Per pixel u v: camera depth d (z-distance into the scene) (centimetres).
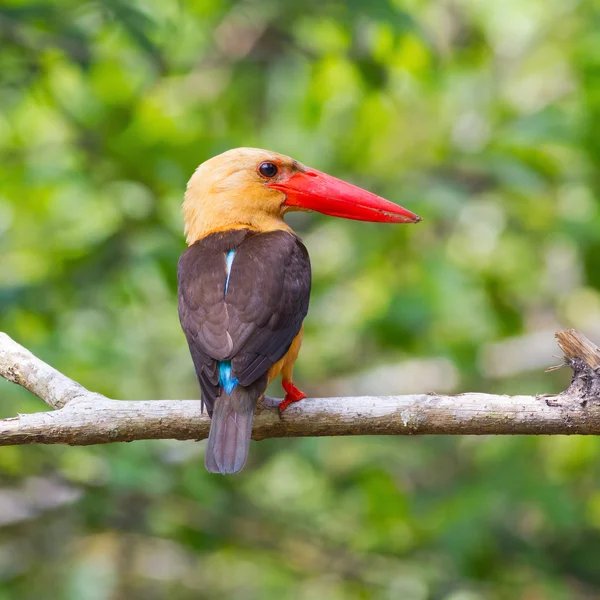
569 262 1540
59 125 1409
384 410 643
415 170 1344
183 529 1288
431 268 1270
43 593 1309
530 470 1254
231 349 677
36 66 1222
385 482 1288
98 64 1317
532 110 1434
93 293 1230
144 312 1416
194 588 1463
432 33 1394
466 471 1366
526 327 1488
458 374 1393
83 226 1382
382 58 1334
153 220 1224
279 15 1270
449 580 1286
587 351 623
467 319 1371
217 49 1512
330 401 660
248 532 1337
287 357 716
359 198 838
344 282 1401
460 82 1502
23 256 1380
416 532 1301
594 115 1245
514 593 1263
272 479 1443
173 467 1241
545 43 1548
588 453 1315
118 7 1151
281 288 721
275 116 1506
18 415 641
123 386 1339
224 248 771
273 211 837
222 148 1216
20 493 1267
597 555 1295
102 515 1249
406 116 1445
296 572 1351
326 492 1419
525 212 1384
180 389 1400
